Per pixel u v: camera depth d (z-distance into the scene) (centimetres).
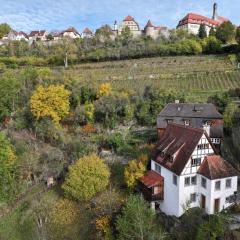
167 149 3825
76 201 4122
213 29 12925
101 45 11806
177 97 6606
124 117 6378
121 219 3105
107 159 5006
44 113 5694
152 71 8819
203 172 3475
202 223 3077
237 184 3828
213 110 5362
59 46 11712
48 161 4859
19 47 11675
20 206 4138
